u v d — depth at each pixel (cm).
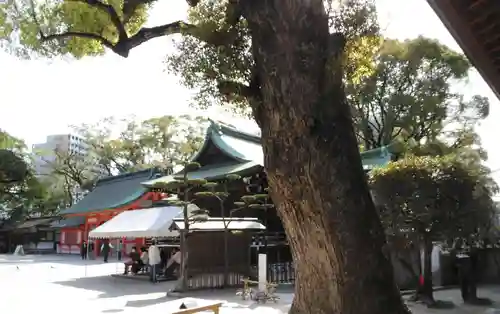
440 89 2723
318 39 543
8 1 918
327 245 515
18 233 5150
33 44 969
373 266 507
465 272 1238
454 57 2667
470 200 1117
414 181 1134
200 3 727
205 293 1536
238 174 2202
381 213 1175
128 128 4344
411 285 1427
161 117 4075
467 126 2803
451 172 1134
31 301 1399
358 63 721
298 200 529
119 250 3453
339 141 525
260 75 565
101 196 3809
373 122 3036
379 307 497
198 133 4050
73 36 937
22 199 5066
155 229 1864
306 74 530
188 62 707
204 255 1652
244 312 1159
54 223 4950
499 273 1617
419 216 1126
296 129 526
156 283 1870
